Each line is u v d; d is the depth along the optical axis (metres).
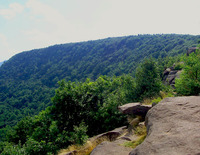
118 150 4.39
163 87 16.58
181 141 2.75
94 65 160.25
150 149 2.86
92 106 15.36
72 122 13.71
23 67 197.38
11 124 73.88
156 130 3.48
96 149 4.60
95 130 12.95
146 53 131.88
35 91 122.44
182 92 8.96
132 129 7.32
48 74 169.38
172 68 25.97
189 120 3.42
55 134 11.48
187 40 121.06
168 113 4.05
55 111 13.55
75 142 9.38
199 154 2.31
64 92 13.84
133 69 100.62
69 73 161.12
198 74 8.55
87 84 16.48
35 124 13.71
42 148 10.08
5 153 9.97
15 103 105.38
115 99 15.80
